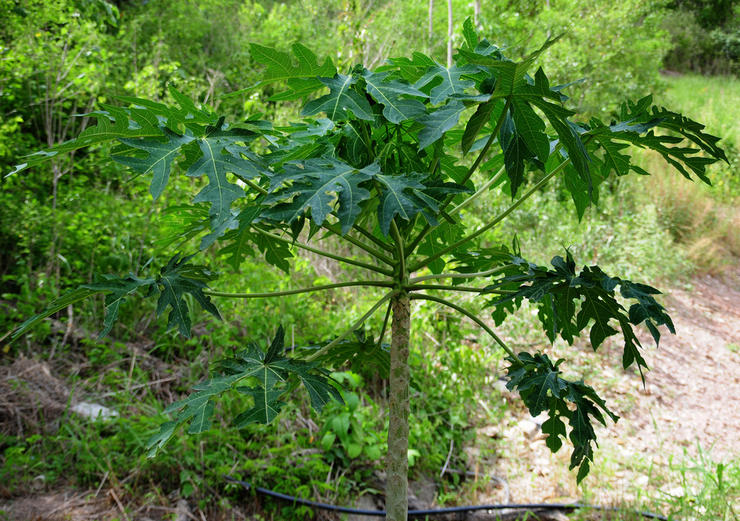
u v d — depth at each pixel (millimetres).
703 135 1463
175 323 1474
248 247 2031
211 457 2930
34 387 3307
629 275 6316
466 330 4828
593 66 9070
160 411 3174
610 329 1654
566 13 9242
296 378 1699
